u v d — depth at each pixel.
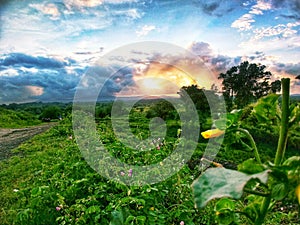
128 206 2.92
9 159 6.38
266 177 0.62
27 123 11.25
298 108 0.79
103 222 2.82
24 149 7.14
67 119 8.32
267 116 0.87
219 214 0.86
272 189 0.70
